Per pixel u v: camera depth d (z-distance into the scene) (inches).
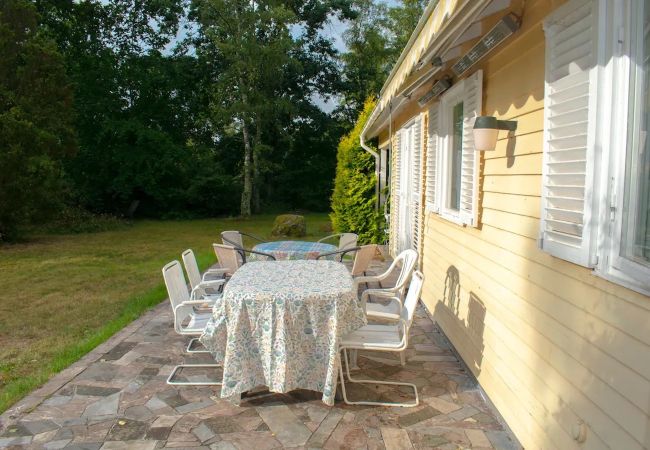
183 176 801.6
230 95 741.3
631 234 66.1
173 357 153.8
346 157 426.9
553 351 87.6
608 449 69.4
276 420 113.7
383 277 176.1
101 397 125.2
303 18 916.0
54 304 237.9
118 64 818.8
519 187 106.2
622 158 67.1
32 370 154.0
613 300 69.1
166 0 783.7
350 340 126.2
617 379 67.5
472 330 138.7
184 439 105.2
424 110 232.1
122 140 771.4
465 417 115.9
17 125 429.1
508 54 115.0
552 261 89.1
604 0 69.7
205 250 436.8
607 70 69.9
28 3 487.8
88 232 593.0
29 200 454.3
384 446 102.7
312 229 620.7
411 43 129.5
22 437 105.4
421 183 234.1
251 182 804.6
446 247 177.6
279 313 113.5
